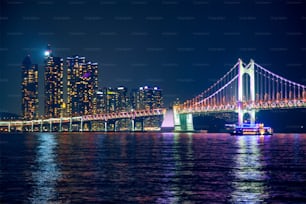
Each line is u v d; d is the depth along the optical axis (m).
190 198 50.56
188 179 63.16
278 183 59.62
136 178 64.12
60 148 133.50
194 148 129.25
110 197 51.00
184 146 140.62
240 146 137.88
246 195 52.00
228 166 78.50
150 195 52.06
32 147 139.62
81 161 88.50
